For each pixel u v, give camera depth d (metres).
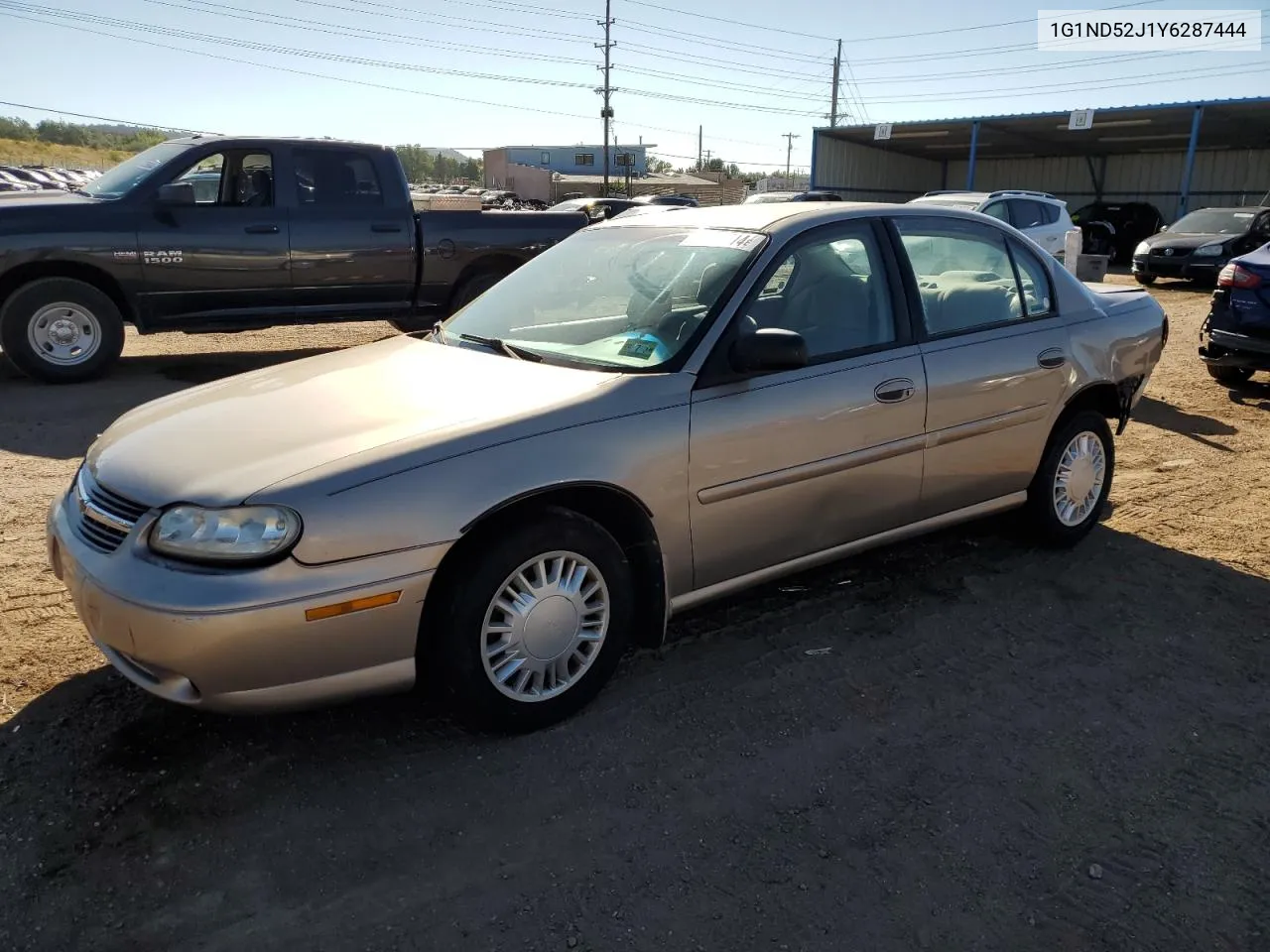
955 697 3.42
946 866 2.59
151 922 2.35
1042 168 38.62
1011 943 2.33
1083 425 4.62
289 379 3.58
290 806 2.77
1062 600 4.19
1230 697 3.45
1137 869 2.59
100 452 3.15
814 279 3.72
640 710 3.30
